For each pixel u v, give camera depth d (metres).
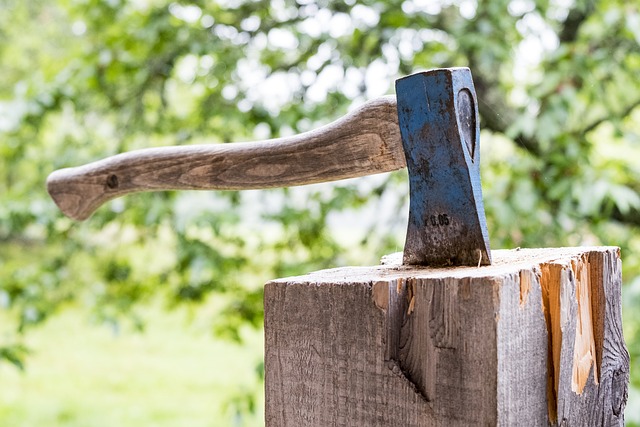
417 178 1.37
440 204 1.36
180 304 3.92
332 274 1.42
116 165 1.87
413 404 1.23
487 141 3.57
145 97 4.03
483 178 3.31
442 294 1.21
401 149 1.41
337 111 3.23
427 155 1.34
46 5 6.39
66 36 6.23
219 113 3.51
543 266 1.28
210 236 3.68
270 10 3.66
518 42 3.40
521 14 3.32
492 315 1.15
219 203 3.54
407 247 1.43
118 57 3.60
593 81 3.02
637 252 3.30
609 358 1.45
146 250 3.95
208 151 1.69
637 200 2.81
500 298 1.16
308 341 1.37
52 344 8.92
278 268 3.63
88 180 1.93
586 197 2.79
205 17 3.67
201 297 3.72
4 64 6.47
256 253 3.74
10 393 7.20
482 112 3.54
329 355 1.34
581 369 1.37
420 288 1.23
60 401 6.99
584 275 1.41
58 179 1.99
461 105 1.32
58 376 7.78
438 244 1.38
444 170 1.33
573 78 3.07
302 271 3.47
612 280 1.47
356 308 1.29
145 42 3.59
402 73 3.35
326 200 3.48
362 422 1.29
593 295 1.45
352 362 1.30
